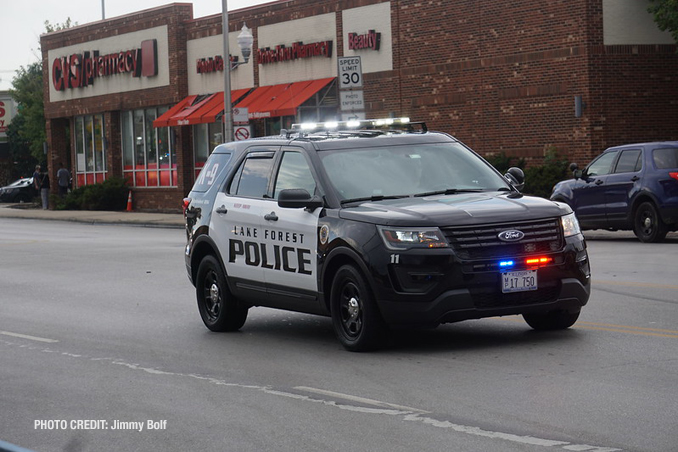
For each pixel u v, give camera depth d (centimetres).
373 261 1016
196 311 1495
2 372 1055
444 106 3541
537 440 689
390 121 1278
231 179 1284
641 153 2300
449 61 3506
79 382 989
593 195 2394
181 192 4809
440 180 1141
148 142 5066
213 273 1296
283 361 1050
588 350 1008
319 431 750
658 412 750
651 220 2264
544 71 3200
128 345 1208
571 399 803
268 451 705
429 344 1089
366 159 1149
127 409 860
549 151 3170
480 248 1004
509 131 3328
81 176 5650
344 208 1084
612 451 655
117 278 1984
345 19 3891
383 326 1040
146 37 4944
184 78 4747
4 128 8188
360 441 715
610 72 3102
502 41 3322
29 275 2114
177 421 809
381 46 3753
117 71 5125
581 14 3083
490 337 1113
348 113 2784
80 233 3584
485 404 803
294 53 4100
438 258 995
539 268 1016
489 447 679
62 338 1281
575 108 3105
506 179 1173
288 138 1228
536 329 1151
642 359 953
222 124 4534
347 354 1063
